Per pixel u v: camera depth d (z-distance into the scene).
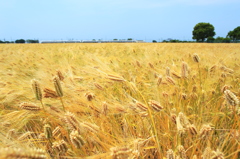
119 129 2.96
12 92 3.61
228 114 3.15
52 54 12.58
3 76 4.67
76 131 1.84
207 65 6.38
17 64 7.16
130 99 3.06
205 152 1.86
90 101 2.87
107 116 2.98
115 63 6.43
